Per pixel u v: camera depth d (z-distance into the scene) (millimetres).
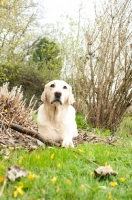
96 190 2523
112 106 7785
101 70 7801
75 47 8688
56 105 4891
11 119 4715
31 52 21297
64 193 2422
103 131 7660
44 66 22344
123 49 7500
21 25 16625
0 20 15125
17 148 3824
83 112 8352
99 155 3840
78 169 3129
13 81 21391
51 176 2830
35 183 2549
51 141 4469
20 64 19625
